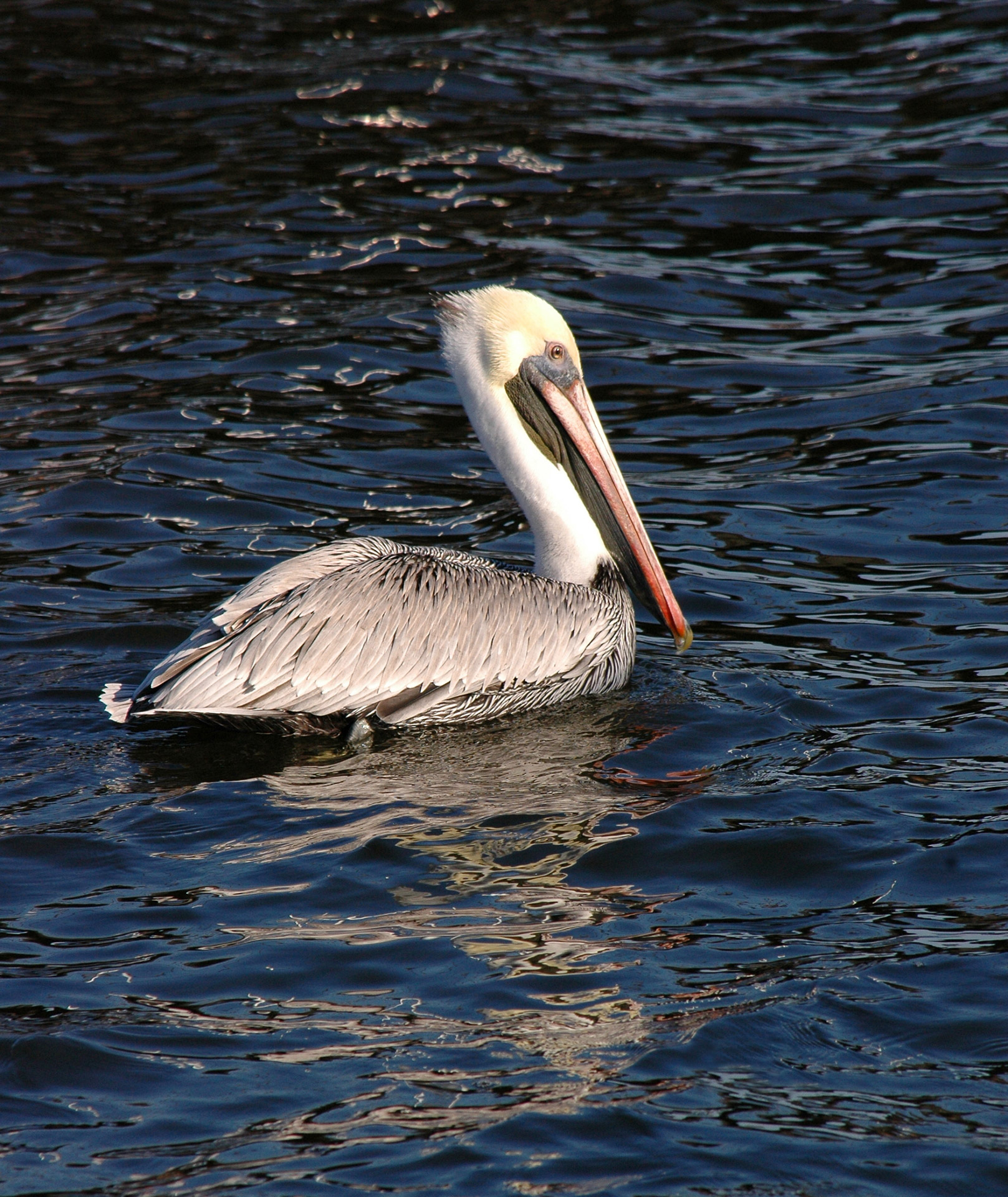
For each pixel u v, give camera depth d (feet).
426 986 25.22
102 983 25.30
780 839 30.50
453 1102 22.08
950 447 54.49
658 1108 21.86
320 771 34.55
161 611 43.09
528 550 48.03
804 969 25.68
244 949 26.32
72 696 37.96
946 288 69.46
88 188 81.87
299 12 112.37
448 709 37.40
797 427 57.31
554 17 112.06
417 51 104.12
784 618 43.11
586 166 84.94
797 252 74.38
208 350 64.34
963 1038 23.67
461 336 41.91
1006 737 34.99
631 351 64.49
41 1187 20.30
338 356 63.93
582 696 39.52
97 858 29.81
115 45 104.53
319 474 53.83
